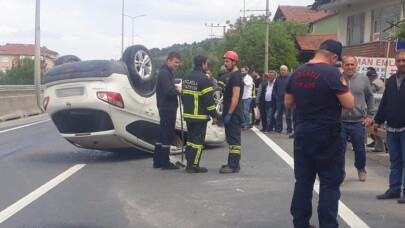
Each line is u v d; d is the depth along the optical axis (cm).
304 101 538
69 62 1024
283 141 1354
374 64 1418
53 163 1009
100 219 637
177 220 634
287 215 655
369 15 2636
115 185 816
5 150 1195
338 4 2727
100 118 966
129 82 979
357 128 830
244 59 3966
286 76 1524
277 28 4012
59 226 609
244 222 626
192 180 855
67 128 1002
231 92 905
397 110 721
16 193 762
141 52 1009
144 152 1108
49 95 986
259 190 787
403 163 722
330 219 544
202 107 902
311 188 561
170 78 934
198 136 914
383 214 664
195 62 909
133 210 676
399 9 2341
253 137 1446
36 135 1517
